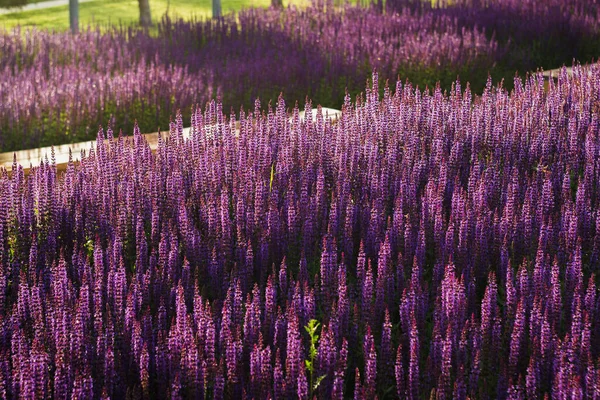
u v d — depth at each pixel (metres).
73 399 4.02
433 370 4.32
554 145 7.62
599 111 8.30
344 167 6.80
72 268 5.64
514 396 4.04
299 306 4.75
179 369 4.36
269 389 4.12
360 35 16.30
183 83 12.83
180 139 7.63
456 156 7.13
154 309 5.28
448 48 15.03
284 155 7.07
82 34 17.95
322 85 13.64
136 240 6.07
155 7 30.69
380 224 6.01
